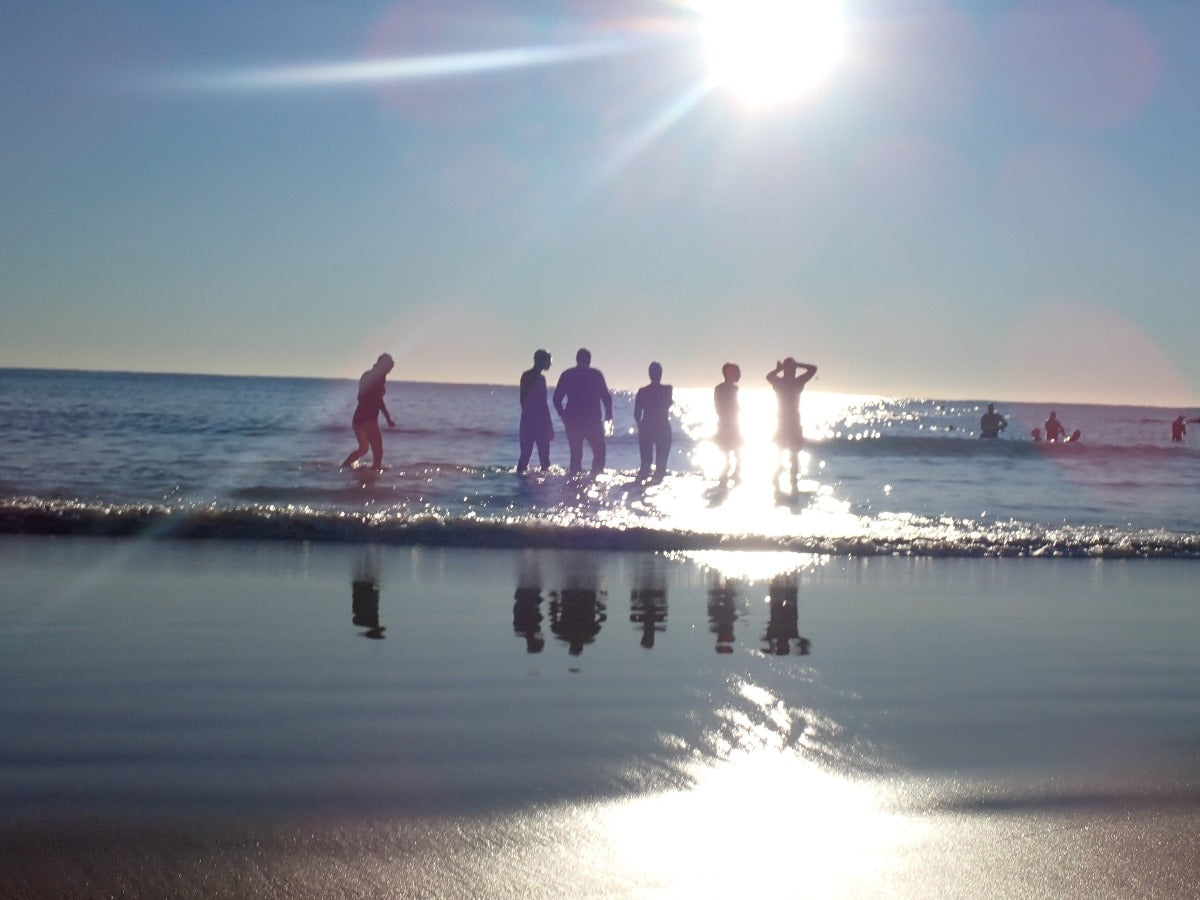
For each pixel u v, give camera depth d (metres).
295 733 4.06
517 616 6.41
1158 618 6.73
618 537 9.57
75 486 12.65
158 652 5.32
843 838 3.18
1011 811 3.40
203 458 17.22
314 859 2.94
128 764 3.66
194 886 2.76
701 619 6.45
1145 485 17.30
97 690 4.60
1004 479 18.16
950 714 4.51
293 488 12.98
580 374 15.82
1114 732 4.29
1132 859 3.04
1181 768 3.84
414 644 5.61
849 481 17.16
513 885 2.82
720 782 3.62
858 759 3.89
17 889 2.72
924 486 16.42
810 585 7.79
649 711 4.45
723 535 9.59
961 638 6.05
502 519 9.99
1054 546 9.66
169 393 68.75
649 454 16.14
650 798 3.46
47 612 6.23
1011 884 2.88
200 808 3.27
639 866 2.96
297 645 5.53
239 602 6.66
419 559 8.59
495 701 4.56
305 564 8.19
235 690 4.65
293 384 117.81
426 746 3.94
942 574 8.41
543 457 16.02
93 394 59.78
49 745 3.85
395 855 2.98
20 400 45.38
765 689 4.85
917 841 3.16
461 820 3.24
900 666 5.35
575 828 3.20
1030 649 5.79
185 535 9.39
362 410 15.67
